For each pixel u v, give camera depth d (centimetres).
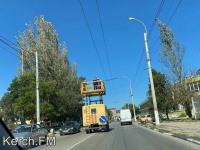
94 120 3334
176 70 5141
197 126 2873
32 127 2081
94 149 1549
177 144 1570
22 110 3953
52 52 5062
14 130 2047
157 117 3669
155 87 6397
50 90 4159
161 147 1471
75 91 5791
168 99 5538
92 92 3559
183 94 5084
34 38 5025
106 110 3534
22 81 4169
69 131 3462
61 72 5172
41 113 3941
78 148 1642
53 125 5853
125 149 1465
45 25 5156
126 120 6034
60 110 4559
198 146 1422
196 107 5228
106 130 3434
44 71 4941
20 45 4947
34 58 4891
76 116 6475
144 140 1933
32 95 3984
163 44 5156
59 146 1848
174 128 2848
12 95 4272
